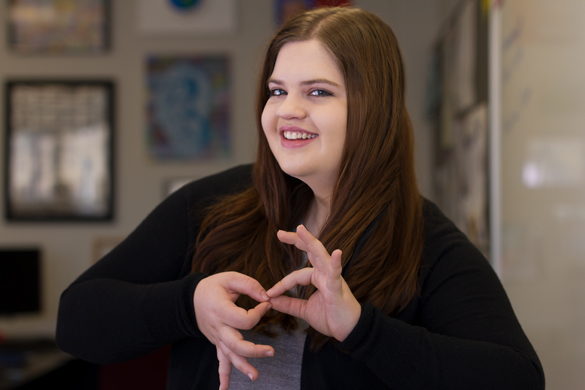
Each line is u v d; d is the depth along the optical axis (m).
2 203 3.33
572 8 1.19
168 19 3.28
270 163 0.88
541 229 1.38
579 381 1.17
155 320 0.76
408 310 0.80
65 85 3.30
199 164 3.32
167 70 3.30
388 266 0.81
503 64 1.68
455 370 0.67
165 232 0.93
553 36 1.30
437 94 2.82
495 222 1.77
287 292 0.85
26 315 3.17
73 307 0.86
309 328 0.80
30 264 3.19
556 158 1.29
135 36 3.31
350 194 0.81
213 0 3.28
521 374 0.69
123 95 3.32
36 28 3.30
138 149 3.32
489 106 1.83
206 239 0.89
